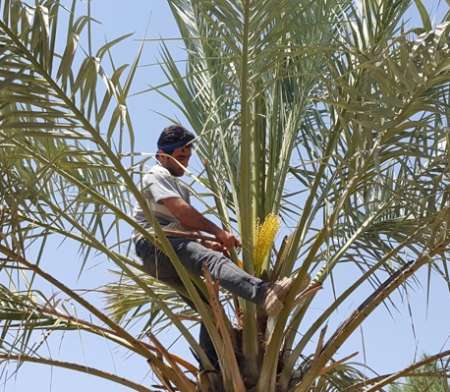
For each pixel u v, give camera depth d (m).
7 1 5.45
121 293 7.75
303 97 6.87
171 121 7.42
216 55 7.04
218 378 6.15
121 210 6.14
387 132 5.63
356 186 6.36
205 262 5.88
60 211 6.23
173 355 6.52
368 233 6.98
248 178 6.14
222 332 5.90
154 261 6.24
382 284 6.28
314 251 5.93
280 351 6.22
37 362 6.30
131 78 5.60
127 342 6.30
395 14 6.53
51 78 5.55
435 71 5.20
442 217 5.77
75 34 5.51
